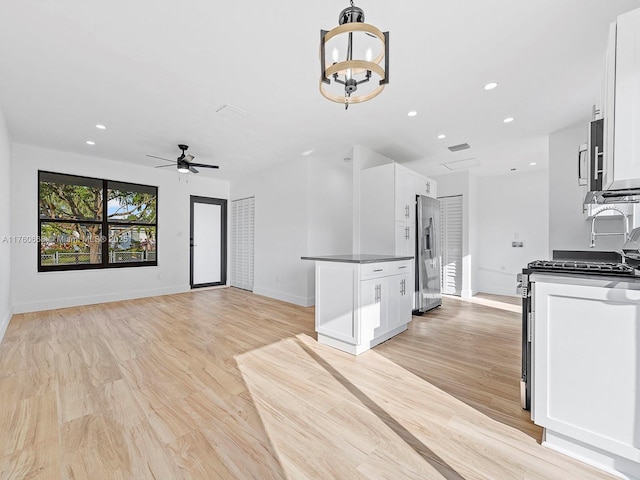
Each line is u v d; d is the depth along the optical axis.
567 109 2.99
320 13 1.73
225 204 6.69
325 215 5.13
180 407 1.87
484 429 1.66
